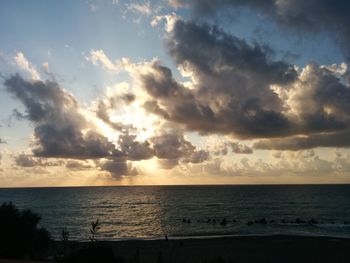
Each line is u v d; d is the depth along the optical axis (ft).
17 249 113.29
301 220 306.35
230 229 258.37
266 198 623.77
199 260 144.15
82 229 273.33
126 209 449.48
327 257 152.05
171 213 392.88
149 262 136.77
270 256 153.69
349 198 611.88
